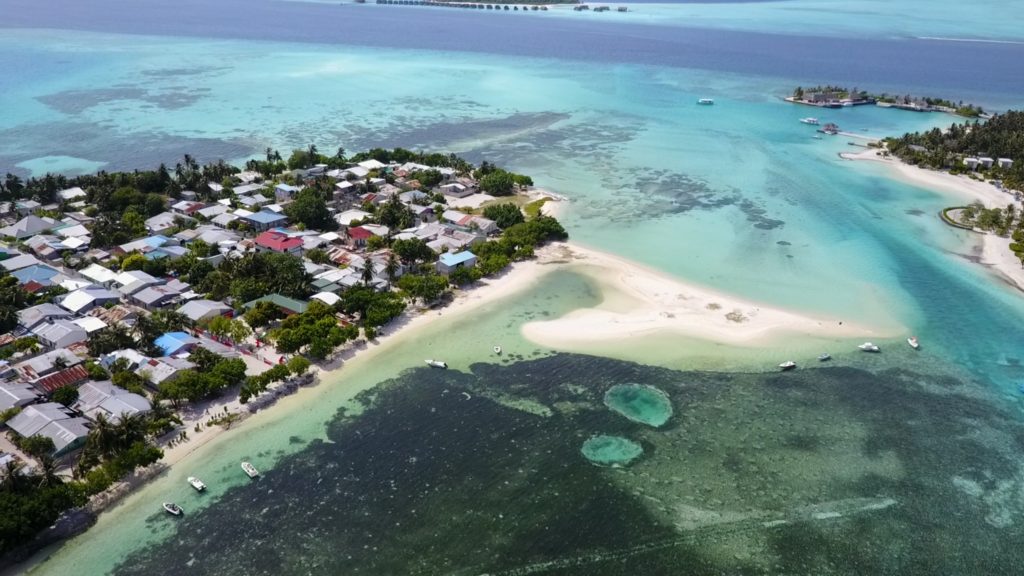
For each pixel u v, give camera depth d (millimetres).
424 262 141875
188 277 130375
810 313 123500
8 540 67062
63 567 67938
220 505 76375
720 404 95688
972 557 70938
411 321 117938
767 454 85875
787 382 101062
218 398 94562
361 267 135875
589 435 88812
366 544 71750
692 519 75625
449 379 100812
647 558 70562
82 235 149750
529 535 73188
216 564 69000
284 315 116188
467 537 72875
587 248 154250
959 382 102062
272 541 71875
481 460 84125
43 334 106625
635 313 122250
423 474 81625
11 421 85375
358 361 105062
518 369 103625
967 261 148000
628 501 77938
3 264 131250
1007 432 90375
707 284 135750
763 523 75188
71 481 76812
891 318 121875
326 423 90438
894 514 76500
